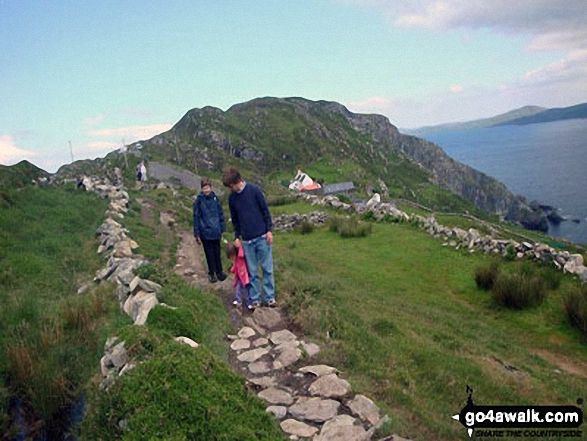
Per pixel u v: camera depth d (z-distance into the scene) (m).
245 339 7.53
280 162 136.25
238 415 4.36
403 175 155.88
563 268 13.12
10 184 22.94
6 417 6.39
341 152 154.00
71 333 8.04
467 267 14.93
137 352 5.59
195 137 142.50
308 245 19.67
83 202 20.45
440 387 7.07
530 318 11.47
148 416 4.15
